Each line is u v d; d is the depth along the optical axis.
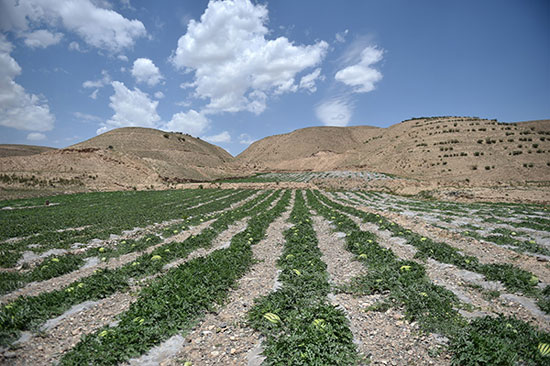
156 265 12.78
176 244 15.88
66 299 9.23
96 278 10.69
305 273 10.96
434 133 112.69
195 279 9.89
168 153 125.62
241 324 8.12
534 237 17.77
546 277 10.98
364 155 127.06
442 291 9.30
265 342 7.12
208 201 42.38
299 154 176.75
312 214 29.12
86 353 6.38
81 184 61.84
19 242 17.38
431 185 60.88
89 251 15.77
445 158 90.88
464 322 7.60
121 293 10.32
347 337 6.82
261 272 12.41
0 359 6.52
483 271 11.30
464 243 16.50
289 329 7.20
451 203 36.19
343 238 18.12
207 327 8.00
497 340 6.29
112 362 6.32
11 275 11.85
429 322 7.61
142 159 83.06
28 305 8.48
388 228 19.81
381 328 7.72
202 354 6.87
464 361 6.18
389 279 10.05
